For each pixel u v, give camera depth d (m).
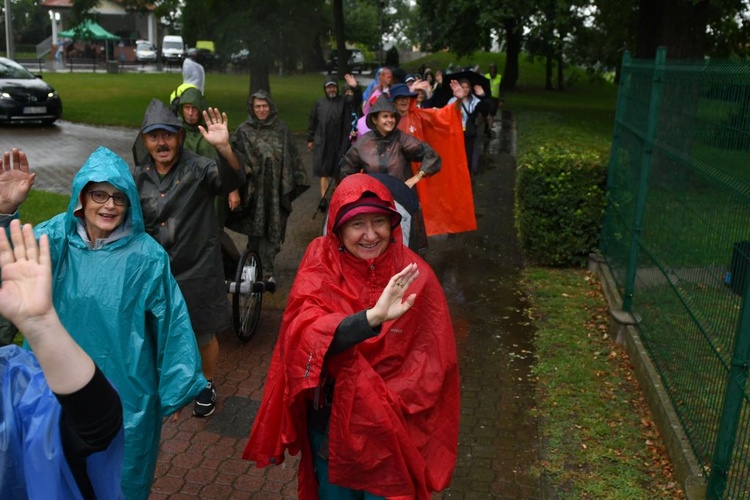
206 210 4.70
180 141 4.58
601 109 29.38
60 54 48.06
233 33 23.27
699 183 4.51
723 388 3.75
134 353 3.17
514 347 6.14
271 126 6.99
